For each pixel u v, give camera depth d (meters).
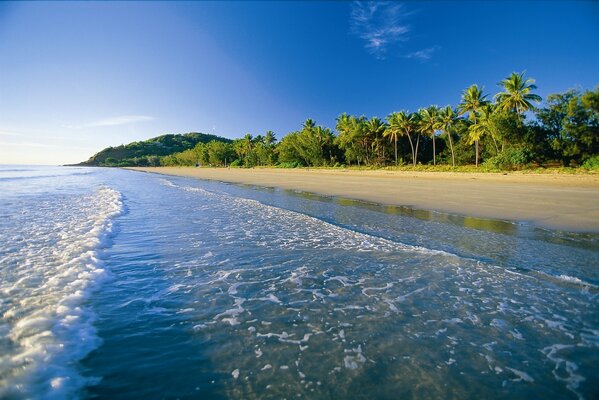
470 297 4.63
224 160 100.81
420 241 7.67
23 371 2.94
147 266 6.08
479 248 6.98
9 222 10.27
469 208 12.22
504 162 32.62
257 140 90.31
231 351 3.36
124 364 3.13
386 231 8.80
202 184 30.20
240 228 9.44
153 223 10.24
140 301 4.57
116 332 3.72
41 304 4.33
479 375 2.95
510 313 4.14
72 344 3.42
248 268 6.00
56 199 17.06
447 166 42.19
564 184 19.89
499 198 14.39
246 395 2.71
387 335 3.66
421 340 3.55
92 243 7.53
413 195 16.56
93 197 18.14
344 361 3.17
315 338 3.61
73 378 2.90
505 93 34.66
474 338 3.58
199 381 2.89
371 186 22.44
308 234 8.63
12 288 4.85
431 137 51.44
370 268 5.93
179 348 3.42
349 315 4.16
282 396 2.69
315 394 2.71
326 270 5.86
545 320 3.96
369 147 57.78
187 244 7.67
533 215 10.48
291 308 4.38
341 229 9.14
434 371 3.01
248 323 3.97
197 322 3.99
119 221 10.59
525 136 32.84
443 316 4.10
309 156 63.03
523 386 2.80
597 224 9.05
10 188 24.66
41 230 9.02
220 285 5.19
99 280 5.29
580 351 3.32
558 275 5.36
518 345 3.44
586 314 4.09
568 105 30.30
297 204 14.58
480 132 37.94
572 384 2.83
